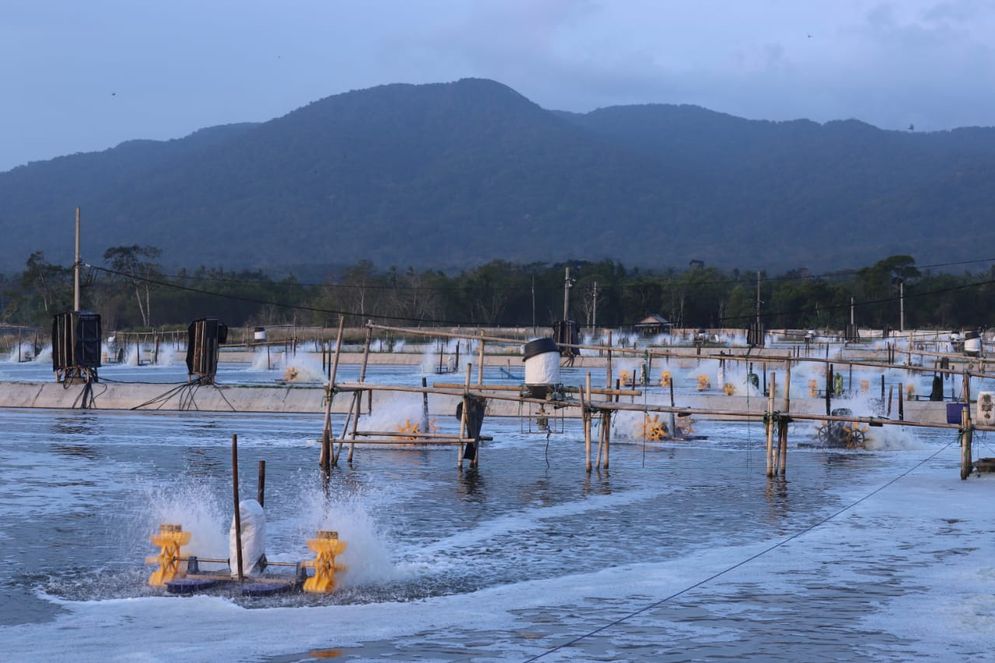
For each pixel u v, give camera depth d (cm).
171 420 4641
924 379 8056
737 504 2662
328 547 1747
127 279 18762
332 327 17325
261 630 1536
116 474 3017
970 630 1565
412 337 14200
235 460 1767
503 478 3056
